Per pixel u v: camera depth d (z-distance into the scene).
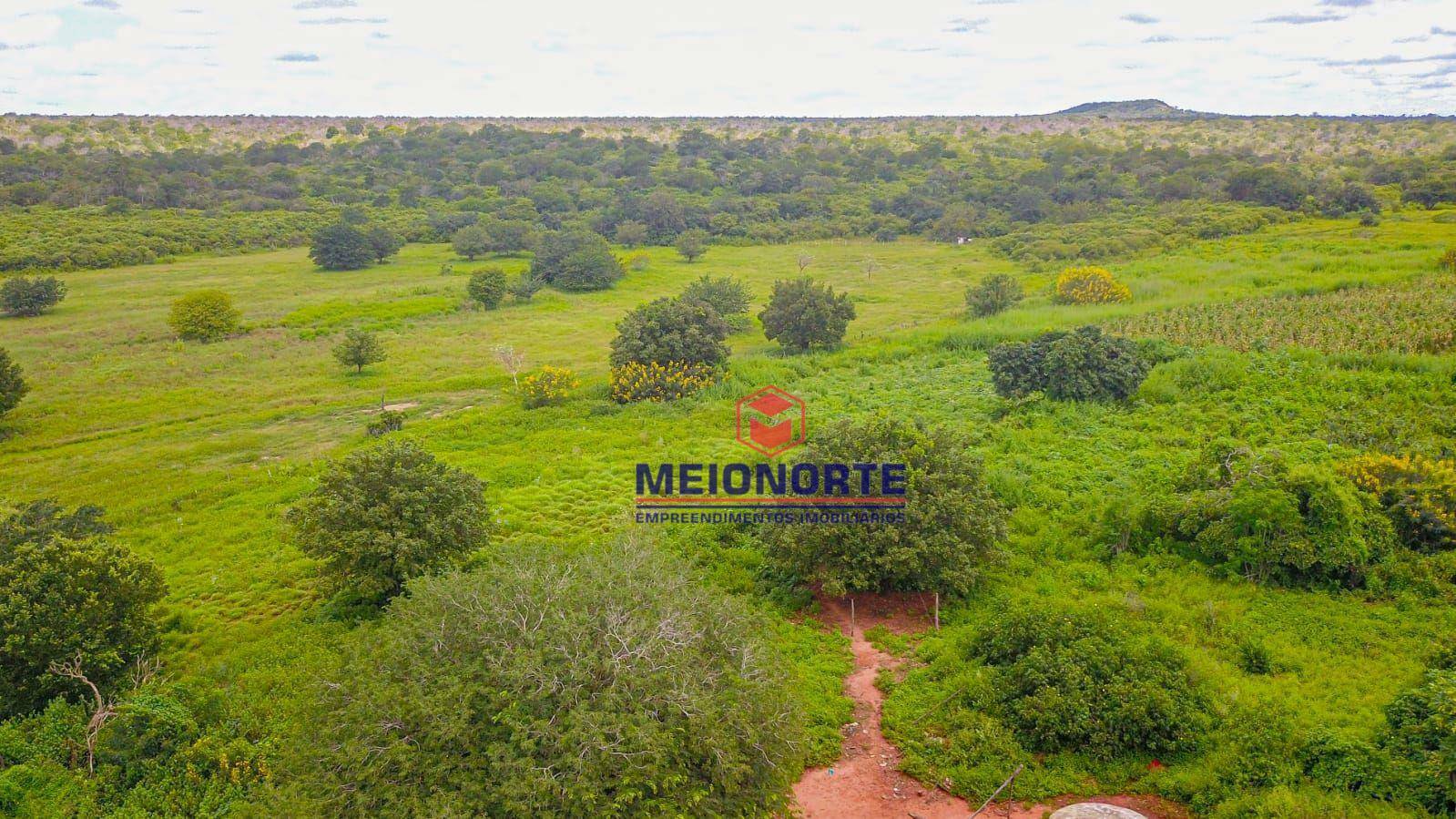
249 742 13.49
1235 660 14.38
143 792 12.46
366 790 9.72
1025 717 12.84
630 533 17.91
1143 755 12.31
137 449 33.06
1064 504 21.16
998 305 47.06
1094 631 13.98
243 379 43.69
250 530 23.48
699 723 10.15
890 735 13.30
